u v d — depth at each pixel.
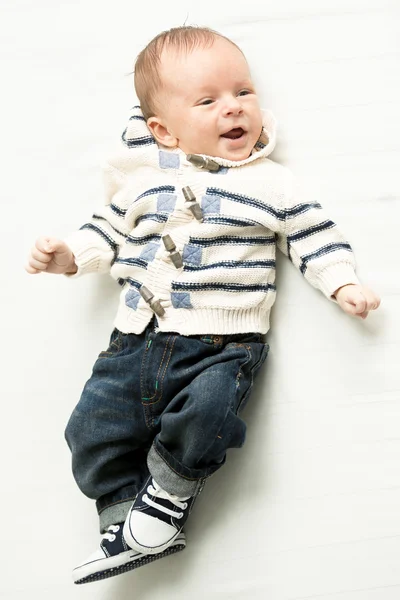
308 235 1.16
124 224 1.22
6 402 1.30
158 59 1.20
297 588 1.16
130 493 1.14
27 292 1.32
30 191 1.34
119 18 1.35
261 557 1.17
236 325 1.13
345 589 1.16
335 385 1.20
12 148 1.35
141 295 1.14
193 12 1.32
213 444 1.05
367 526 1.17
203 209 1.14
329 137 1.25
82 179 1.33
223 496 1.20
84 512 1.25
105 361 1.16
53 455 1.28
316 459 1.19
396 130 1.24
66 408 1.29
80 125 1.34
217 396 1.04
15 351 1.31
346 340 1.21
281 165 1.24
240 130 1.19
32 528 1.25
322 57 1.27
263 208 1.15
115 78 1.34
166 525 1.09
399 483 1.18
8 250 1.33
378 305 1.13
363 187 1.24
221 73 1.17
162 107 1.21
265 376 1.22
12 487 1.27
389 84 1.25
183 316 1.12
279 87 1.28
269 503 1.19
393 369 1.20
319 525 1.17
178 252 1.13
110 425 1.12
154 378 1.11
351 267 1.15
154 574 1.19
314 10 1.29
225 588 1.17
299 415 1.20
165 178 1.19
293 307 1.23
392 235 1.22
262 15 1.30
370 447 1.19
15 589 1.23
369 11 1.27
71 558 1.24
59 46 1.36
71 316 1.31
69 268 1.21
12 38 1.37
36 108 1.35
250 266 1.15
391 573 1.16
